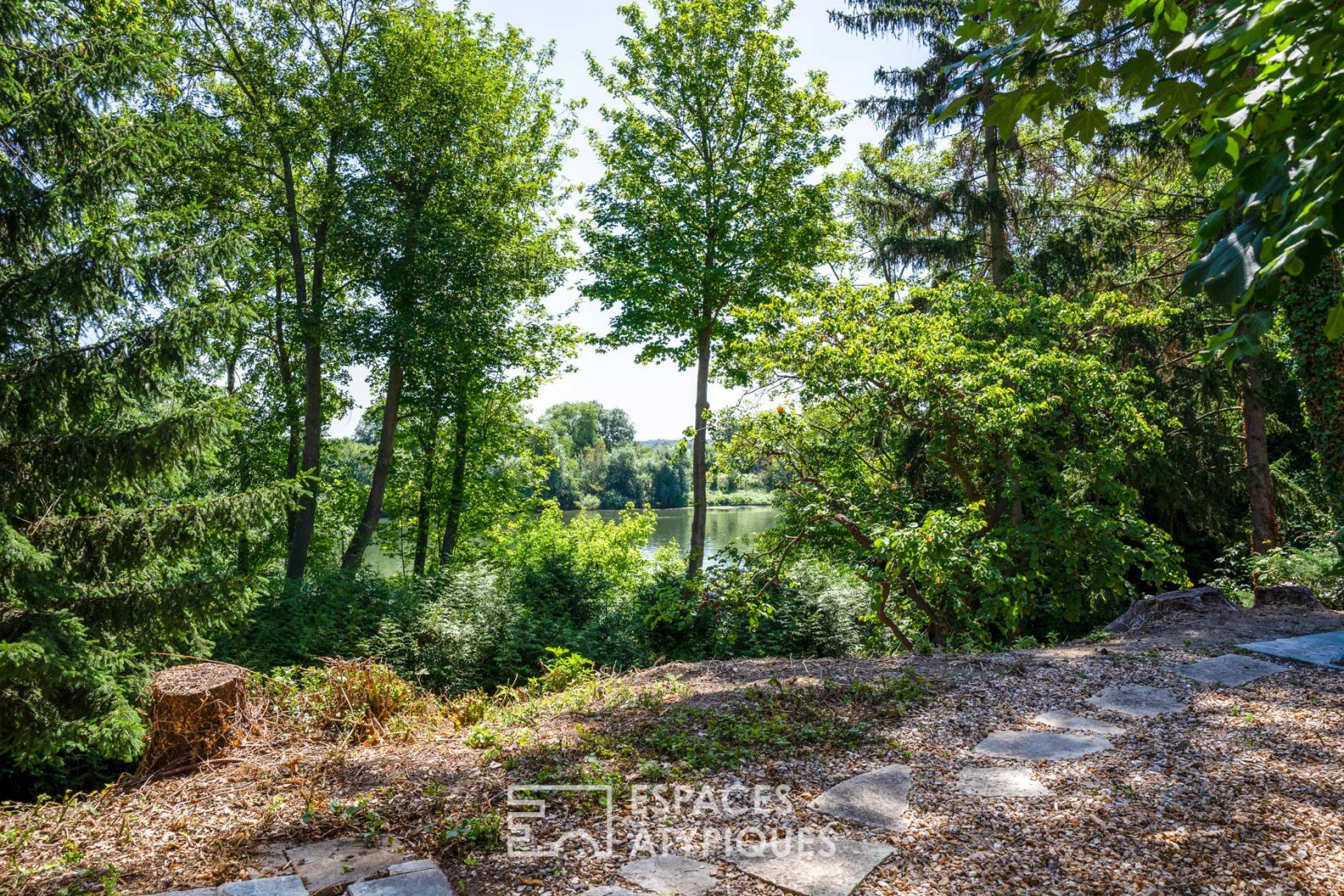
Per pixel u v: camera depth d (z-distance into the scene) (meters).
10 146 7.03
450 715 6.49
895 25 16.08
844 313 12.20
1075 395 11.35
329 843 3.93
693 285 16.75
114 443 6.96
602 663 13.48
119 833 4.14
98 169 7.17
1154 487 15.52
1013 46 2.47
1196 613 8.85
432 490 23.33
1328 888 3.23
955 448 12.55
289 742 5.57
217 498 7.64
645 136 17.19
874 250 20.39
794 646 14.95
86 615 7.13
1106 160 16.16
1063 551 11.41
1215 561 16.17
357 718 5.86
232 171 17.08
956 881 3.40
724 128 17.44
